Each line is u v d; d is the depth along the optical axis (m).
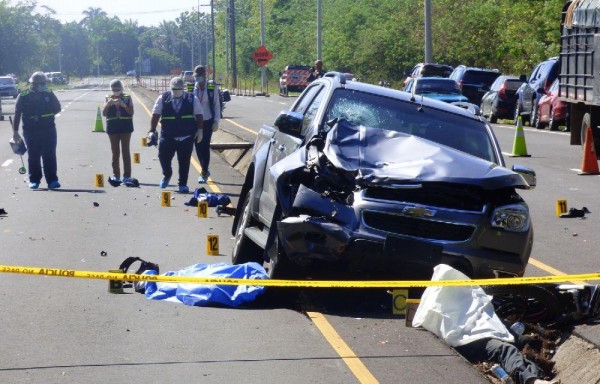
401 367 8.22
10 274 11.82
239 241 12.27
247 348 8.74
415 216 9.85
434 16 70.69
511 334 8.96
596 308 9.39
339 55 81.19
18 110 20.50
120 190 20.52
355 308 10.25
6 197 19.34
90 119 47.97
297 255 10.01
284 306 10.44
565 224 16.19
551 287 9.82
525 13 56.22
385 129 11.34
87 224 15.87
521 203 10.18
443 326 8.91
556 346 9.09
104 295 10.74
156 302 10.44
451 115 11.71
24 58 131.50
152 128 20.45
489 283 8.84
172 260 12.79
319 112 11.58
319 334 9.22
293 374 8.01
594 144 26.38
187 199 19.14
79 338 9.02
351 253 9.86
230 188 20.98
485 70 48.91
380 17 79.31
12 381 7.76
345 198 10.06
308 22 98.56
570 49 27.61
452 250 9.83
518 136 27.47
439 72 51.38
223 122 42.69
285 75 80.38
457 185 9.98
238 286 10.48
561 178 22.44
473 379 7.93
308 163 10.43
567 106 35.78
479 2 68.94
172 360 8.38
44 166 20.78
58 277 11.66
